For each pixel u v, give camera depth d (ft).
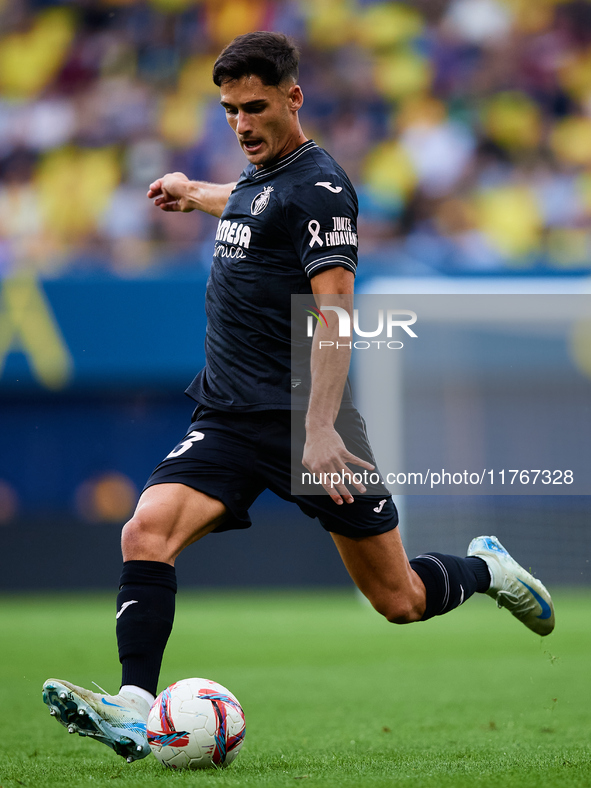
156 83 171.94
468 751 34.99
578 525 123.13
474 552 41.29
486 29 177.47
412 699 52.70
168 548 32.24
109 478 128.36
